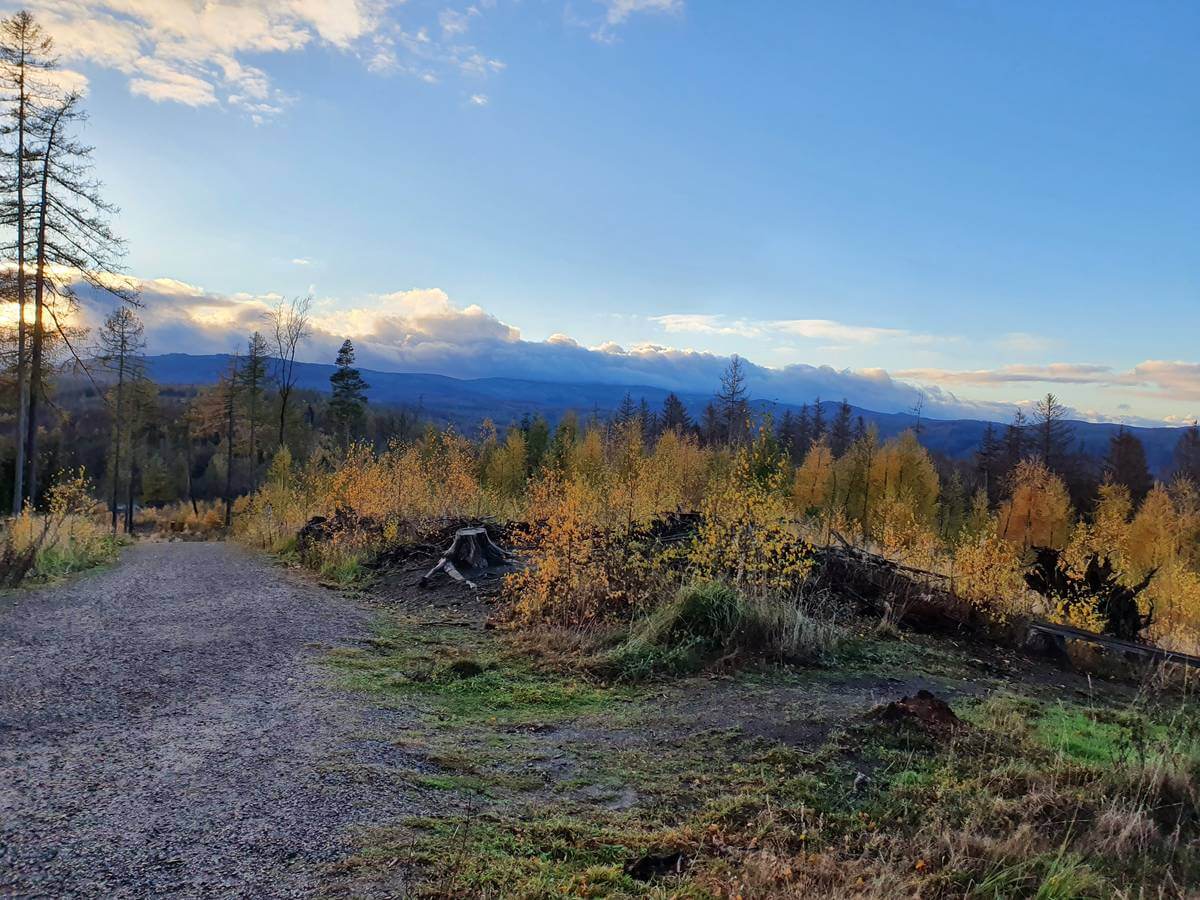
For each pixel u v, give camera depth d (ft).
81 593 35.58
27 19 61.21
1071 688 26.08
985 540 34.30
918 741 17.37
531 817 12.82
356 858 10.82
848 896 10.14
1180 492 103.04
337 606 34.37
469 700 20.25
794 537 32.99
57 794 12.63
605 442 94.48
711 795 14.19
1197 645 37.63
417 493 57.88
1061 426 149.28
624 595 30.14
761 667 24.00
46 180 63.36
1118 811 13.33
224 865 10.44
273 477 94.63
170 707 18.10
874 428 126.82
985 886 10.89
